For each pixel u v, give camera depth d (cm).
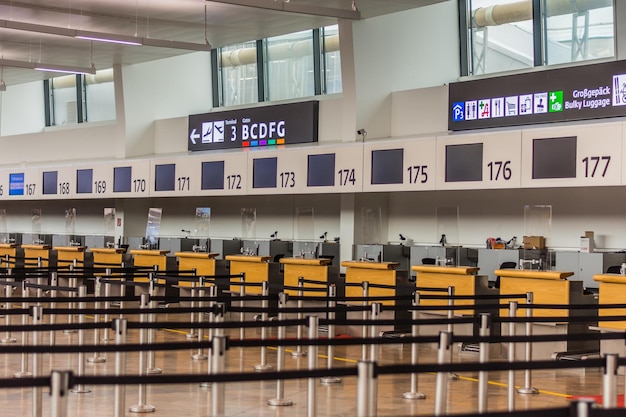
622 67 1080
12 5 1295
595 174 1021
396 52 1388
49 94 2192
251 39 1535
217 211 1689
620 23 1089
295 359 944
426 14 1398
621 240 1116
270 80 1703
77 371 823
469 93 1252
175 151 1750
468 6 1381
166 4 1273
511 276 978
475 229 1282
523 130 1096
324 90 1596
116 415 554
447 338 518
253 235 1545
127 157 1758
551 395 755
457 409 686
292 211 1541
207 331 1156
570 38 1256
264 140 1552
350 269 1184
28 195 1961
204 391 754
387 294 1133
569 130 1048
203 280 1029
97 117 2075
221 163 1522
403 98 1372
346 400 720
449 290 900
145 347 473
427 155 1202
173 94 1808
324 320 617
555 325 941
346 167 1307
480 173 1140
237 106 1769
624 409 335
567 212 1174
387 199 1397
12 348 468
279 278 1331
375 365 402
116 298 760
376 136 1366
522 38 1311
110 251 1611
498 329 993
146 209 1820
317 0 1215
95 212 1973
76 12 1340
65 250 1688
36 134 2123
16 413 653
